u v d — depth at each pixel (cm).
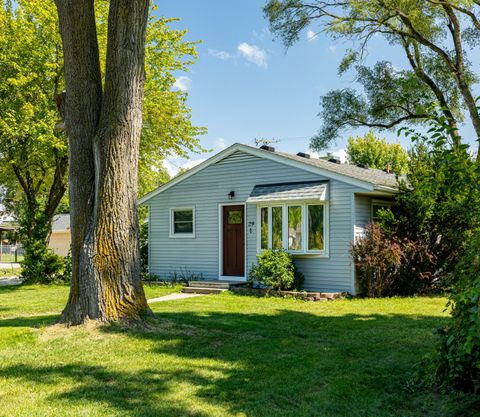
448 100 1745
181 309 936
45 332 643
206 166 1503
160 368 502
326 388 446
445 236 1132
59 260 1783
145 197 1662
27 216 1805
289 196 1251
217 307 972
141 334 637
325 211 1224
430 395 428
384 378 476
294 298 1140
